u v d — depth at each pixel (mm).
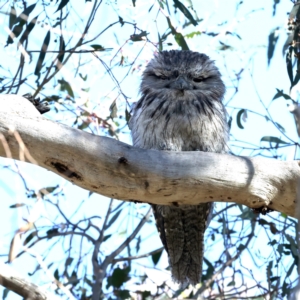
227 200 8297
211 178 7996
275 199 8352
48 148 7703
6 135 7574
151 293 10898
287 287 10234
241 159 8148
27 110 7730
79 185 8047
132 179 7938
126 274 10492
